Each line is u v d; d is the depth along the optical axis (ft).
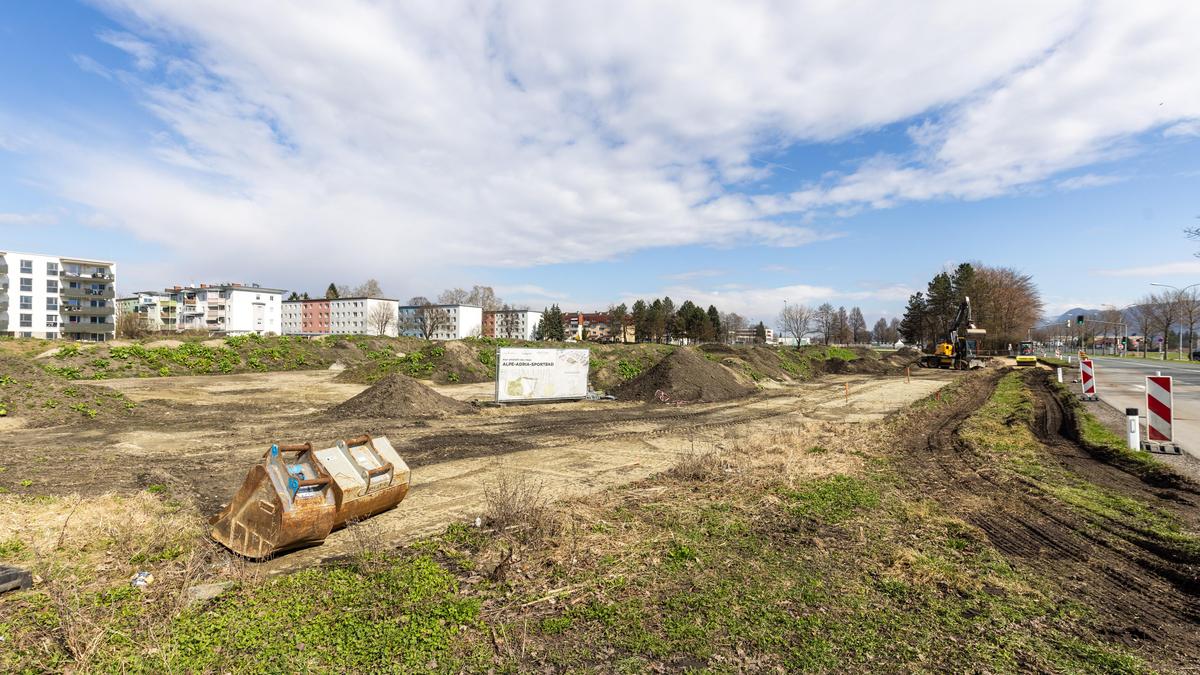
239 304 346.33
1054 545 20.79
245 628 14.14
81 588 16.57
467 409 57.98
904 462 34.94
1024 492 27.84
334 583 16.85
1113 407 58.75
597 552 19.36
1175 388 79.61
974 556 19.43
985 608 15.72
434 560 19.01
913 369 150.71
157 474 30.60
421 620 14.66
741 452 37.63
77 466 32.12
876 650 13.51
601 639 13.99
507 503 22.93
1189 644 14.03
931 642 13.88
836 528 22.18
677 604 15.72
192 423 48.08
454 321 361.51
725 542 20.54
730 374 83.56
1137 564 19.12
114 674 12.17
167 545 19.86
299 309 392.27
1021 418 52.54
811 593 16.44
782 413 61.82
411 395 56.13
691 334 334.65
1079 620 15.16
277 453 19.71
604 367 94.38
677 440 44.39
